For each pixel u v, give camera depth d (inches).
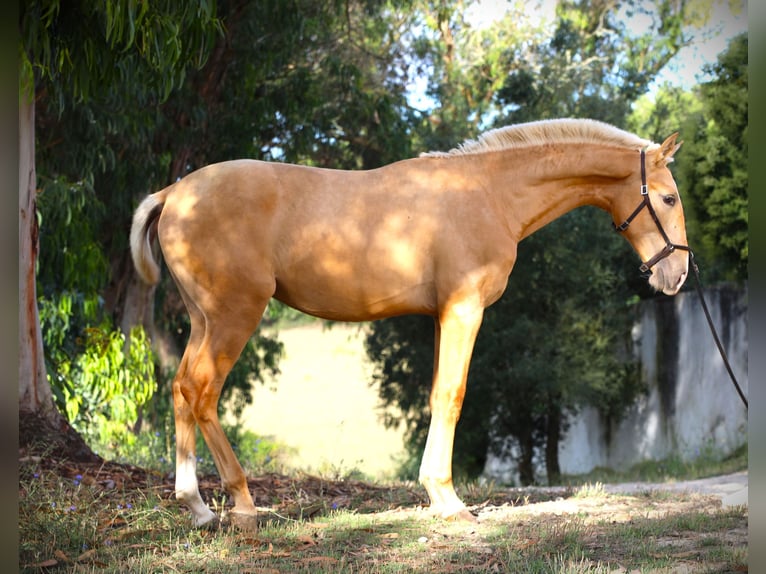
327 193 194.5
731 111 573.3
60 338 390.0
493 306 586.6
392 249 193.9
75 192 387.5
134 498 208.7
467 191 202.1
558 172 208.8
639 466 557.0
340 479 273.6
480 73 780.0
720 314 517.7
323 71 550.9
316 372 1184.2
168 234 187.8
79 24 231.3
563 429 614.9
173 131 478.3
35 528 170.4
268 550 168.9
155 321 583.2
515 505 230.1
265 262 187.9
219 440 184.9
